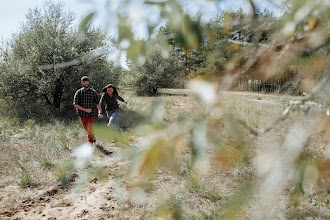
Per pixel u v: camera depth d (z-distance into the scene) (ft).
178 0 1.35
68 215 9.29
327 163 1.60
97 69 26.94
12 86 25.49
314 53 1.63
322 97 1.66
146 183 1.80
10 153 15.07
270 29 1.62
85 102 15.26
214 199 8.43
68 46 24.70
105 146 15.23
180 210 2.00
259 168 1.52
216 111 1.40
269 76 1.63
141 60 1.46
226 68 1.50
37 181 11.73
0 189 11.15
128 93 44.42
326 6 1.50
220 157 1.38
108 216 8.96
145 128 1.36
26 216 9.27
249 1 1.57
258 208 1.54
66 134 19.13
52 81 25.66
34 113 25.94
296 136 1.59
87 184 11.05
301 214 1.85
